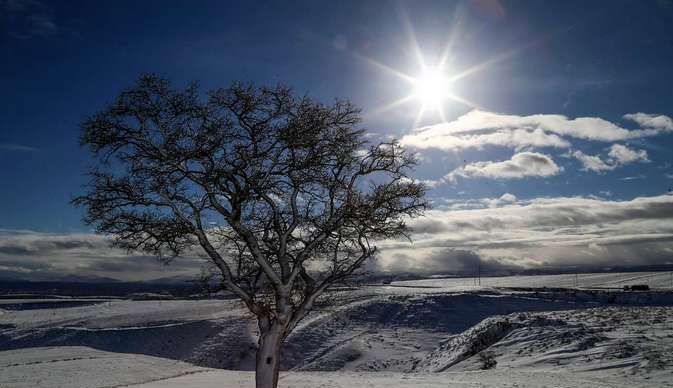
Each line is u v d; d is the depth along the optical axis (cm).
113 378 3444
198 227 1570
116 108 1557
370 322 6619
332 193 1672
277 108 1609
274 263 1703
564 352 3462
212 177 1523
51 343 6581
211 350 5866
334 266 1681
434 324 6525
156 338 6381
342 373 4059
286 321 1566
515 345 4019
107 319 7838
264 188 1576
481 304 7438
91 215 1591
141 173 1566
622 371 2698
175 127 1562
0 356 4916
